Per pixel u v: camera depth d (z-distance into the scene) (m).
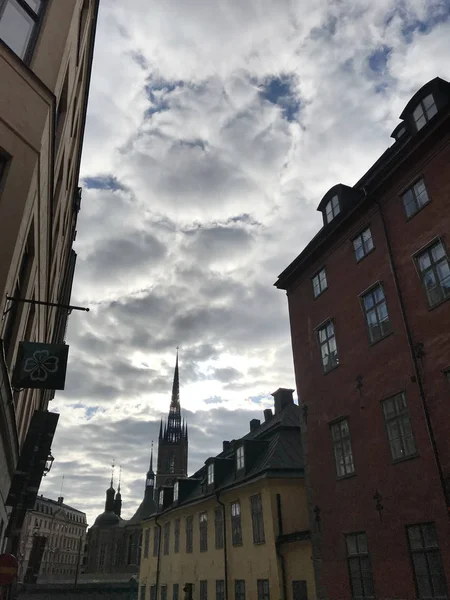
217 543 24.66
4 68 7.10
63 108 10.84
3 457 8.97
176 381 126.31
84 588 51.69
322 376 16.67
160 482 107.50
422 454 11.70
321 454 15.89
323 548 14.84
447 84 13.80
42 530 101.19
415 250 13.29
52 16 8.70
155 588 32.75
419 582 11.18
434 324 12.17
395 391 13.02
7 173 6.72
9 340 7.89
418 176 13.62
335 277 16.98
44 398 23.11
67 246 21.48
